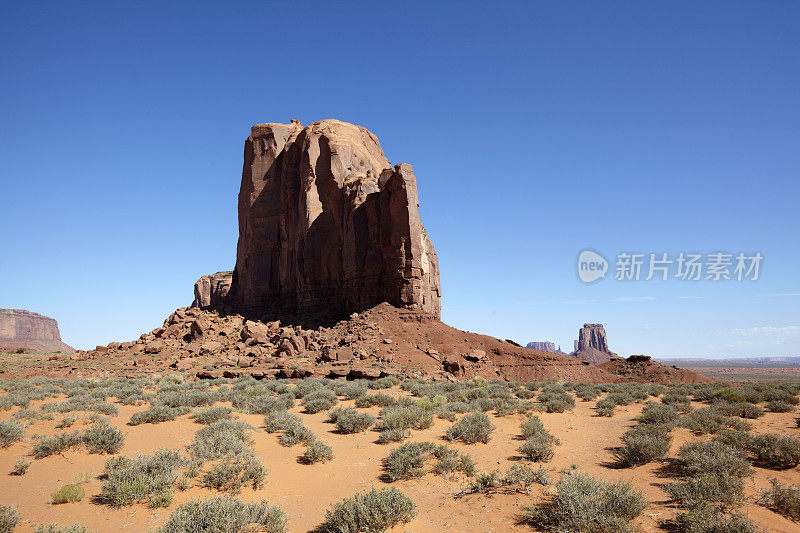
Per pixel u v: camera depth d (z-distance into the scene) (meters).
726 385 31.17
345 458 11.60
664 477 9.30
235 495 8.55
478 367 43.31
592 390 27.66
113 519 7.40
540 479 8.80
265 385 27.20
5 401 18.19
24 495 8.51
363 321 50.53
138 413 15.67
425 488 9.08
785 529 6.39
